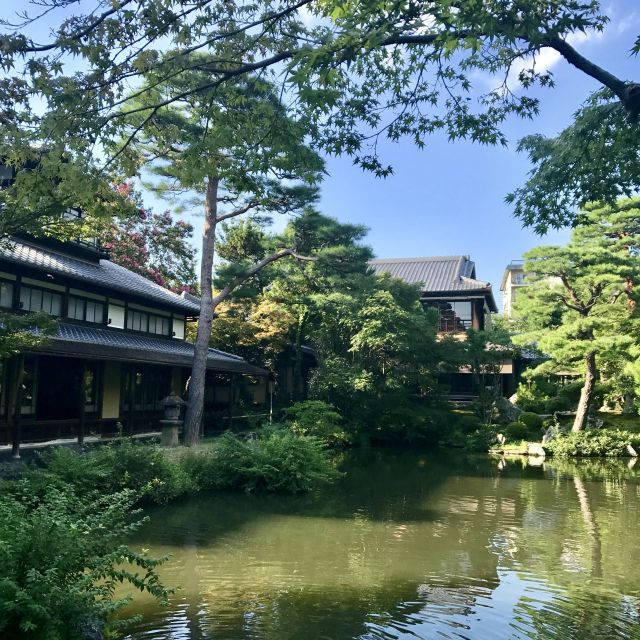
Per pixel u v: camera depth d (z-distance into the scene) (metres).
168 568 8.20
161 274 35.69
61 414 17.17
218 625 6.11
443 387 32.19
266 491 14.59
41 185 6.01
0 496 6.38
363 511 12.50
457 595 7.27
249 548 9.33
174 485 12.88
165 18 5.12
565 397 31.39
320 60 4.52
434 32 4.93
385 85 6.30
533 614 6.65
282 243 26.72
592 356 25.50
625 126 5.84
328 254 22.44
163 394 22.91
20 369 13.37
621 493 15.07
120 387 19.81
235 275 22.92
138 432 20.48
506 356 30.08
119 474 12.12
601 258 22.41
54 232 8.93
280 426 21.70
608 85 4.95
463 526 11.14
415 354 28.73
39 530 4.89
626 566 8.61
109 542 5.75
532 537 10.34
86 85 5.52
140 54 5.48
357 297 25.83
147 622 6.14
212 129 6.20
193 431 20.02
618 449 23.77
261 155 6.09
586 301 24.97
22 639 4.22
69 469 11.11
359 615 6.50
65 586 4.81
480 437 26.91
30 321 8.34
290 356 33.47
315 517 11.80
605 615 6.65
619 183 6.51
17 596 4.21
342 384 26.97
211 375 28.73
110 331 19.69
